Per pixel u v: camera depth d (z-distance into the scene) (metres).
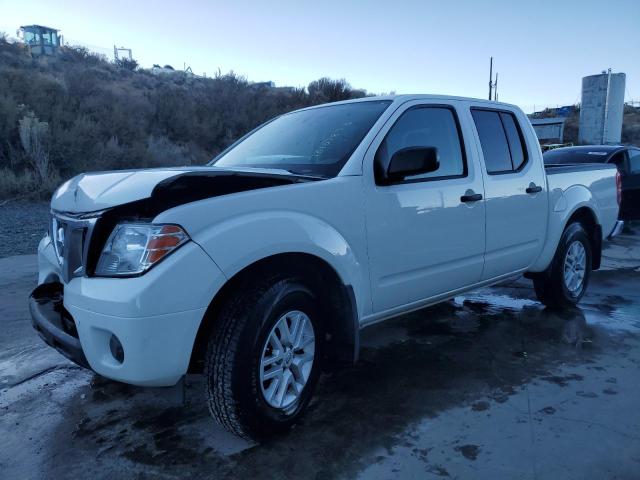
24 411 3.39
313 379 3.16
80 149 17.48
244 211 2.78
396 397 3.47
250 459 2.80
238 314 2.73
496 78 35.28
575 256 5.33
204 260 2.58
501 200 4.28
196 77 45.66
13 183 14.74
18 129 16.66
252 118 28.80
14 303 5.63
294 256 2.98
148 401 3.51
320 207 3.08
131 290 2.48
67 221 2.84
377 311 3.53
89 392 3.65
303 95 32.56
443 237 3.80
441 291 3.96
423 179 3.72
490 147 4.37
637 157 10.66
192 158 23.45
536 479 2.59
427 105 3.89
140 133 21.84
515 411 3.25
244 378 2.71
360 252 3.29
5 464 2.82
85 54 39.25
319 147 3.61
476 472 2.66
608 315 5.16
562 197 5.01
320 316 3.19
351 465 2.74
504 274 4.54
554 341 4.45
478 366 3.95
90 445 2.99
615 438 2.94
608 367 3.90
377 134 3.49
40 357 4.25
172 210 2.59
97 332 2.61
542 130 42.00
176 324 2.53
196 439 3.02
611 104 36.72
